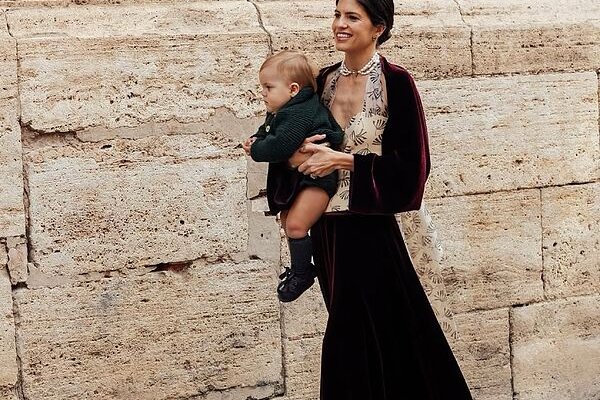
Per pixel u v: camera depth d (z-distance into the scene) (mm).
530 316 7152
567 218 7195
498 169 6965
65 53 5875
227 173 6281
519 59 6965
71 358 6043
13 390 5945
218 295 6336
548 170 7109
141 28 6082
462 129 6852
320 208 5242
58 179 5938
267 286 6441
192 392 6316
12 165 5828
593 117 7207
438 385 5312
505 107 6949
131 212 6094
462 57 6812
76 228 5996
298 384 6570
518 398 7172
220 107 6223
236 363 6406
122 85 6004
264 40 6285
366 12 5086
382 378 5242
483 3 6980
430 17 6805
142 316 6180
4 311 5887
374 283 5242
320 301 6578
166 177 6148
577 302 7281
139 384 6199
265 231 6410
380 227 5293
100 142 6000
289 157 5133
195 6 6254
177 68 6113
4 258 5867
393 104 5164
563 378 7281
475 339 7020
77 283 6031
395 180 5066
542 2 7141
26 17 5910
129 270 6133
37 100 5848
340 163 5043
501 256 7027
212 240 6281
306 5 6508
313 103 5145
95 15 6035
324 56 6441
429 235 5594
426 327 5320
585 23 7133
